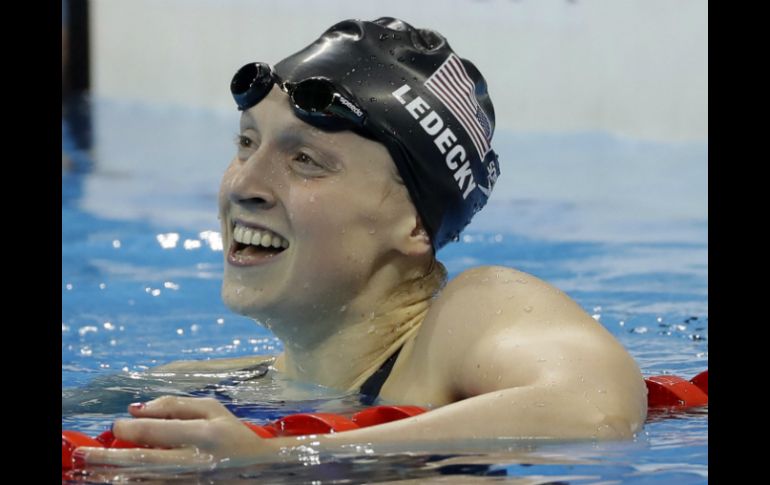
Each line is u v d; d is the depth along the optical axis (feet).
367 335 28.78
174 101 112.27
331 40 29.17
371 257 28.04
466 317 25.90
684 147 99.81
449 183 28.86
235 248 29.04
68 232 66.80
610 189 81.71
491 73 112.27
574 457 21.49
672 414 26.94
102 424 28.66
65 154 90.53
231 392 31.35
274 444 21.59
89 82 111.96
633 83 110.11
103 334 45.27
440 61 29.58
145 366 39.63
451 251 62.34
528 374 23.39
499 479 20.08
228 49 113.29
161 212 72.74
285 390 30.81
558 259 59.67
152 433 21.02
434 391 25.99
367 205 27.76
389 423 22.49
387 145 27.91
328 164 27.68
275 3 114.62
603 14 113.29
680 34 109.60
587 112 110.11
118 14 112.37
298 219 27.45
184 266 59.41
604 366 23.65
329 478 19.94
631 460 21.49
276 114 27.94
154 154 91.20
